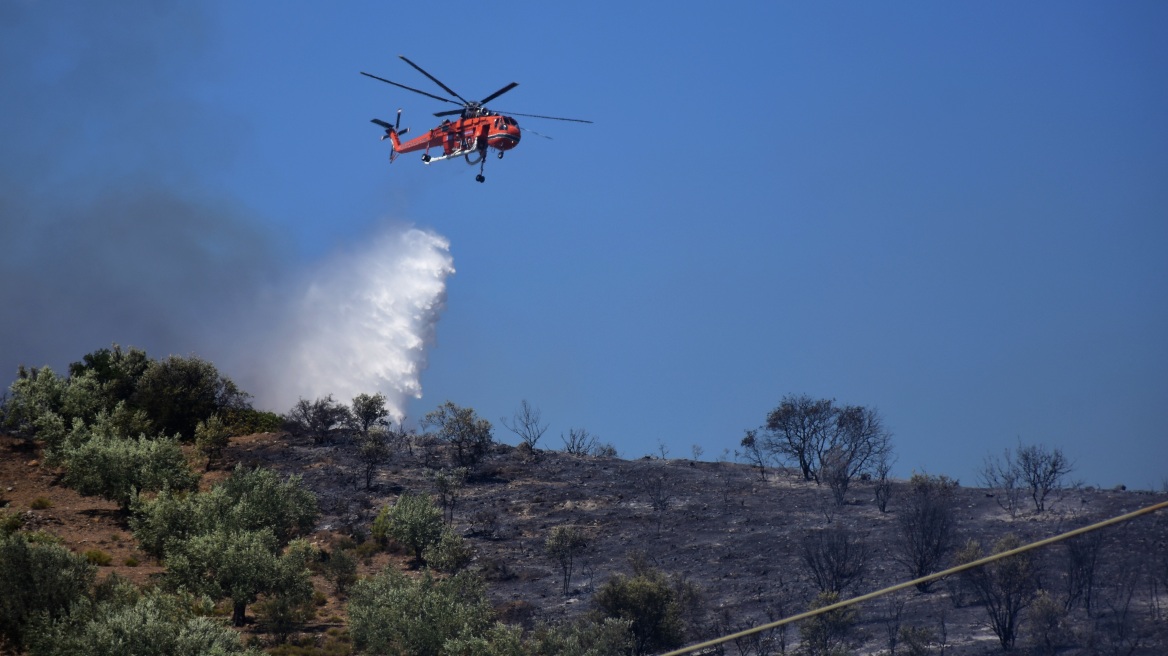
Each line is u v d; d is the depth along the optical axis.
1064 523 42.22
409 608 35.09
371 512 48.09
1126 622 25.45
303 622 37.31
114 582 34.31
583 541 43.81
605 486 52.81
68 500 45.97
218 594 36.66
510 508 49.53
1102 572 27.70
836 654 30.50
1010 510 45.12
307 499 45.91
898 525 43.19
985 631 29.34
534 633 34.41
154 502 41.66
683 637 34.34
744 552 42.28
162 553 40.53
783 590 37.47
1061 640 26.19
